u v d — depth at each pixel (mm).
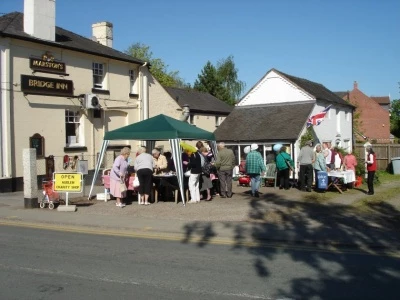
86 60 21906
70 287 6012
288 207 13227
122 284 6156
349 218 11516
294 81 30828
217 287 6043
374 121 60062
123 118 24562
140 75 25594
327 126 32188
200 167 14242
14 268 6977
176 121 15867
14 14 20531
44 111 19547
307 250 8453
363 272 6848
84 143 21578
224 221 11180
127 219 11523
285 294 5766
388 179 25438
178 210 12789
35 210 13086
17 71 18359
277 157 18391
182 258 7719
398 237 9234
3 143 17672
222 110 41031
